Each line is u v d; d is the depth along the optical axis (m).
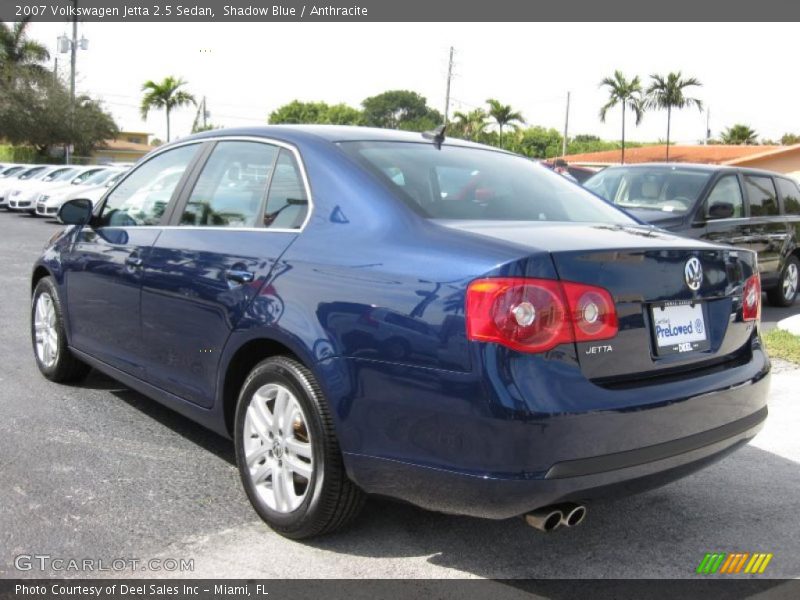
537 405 2.52
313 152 3.46
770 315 9.52
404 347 2.73
